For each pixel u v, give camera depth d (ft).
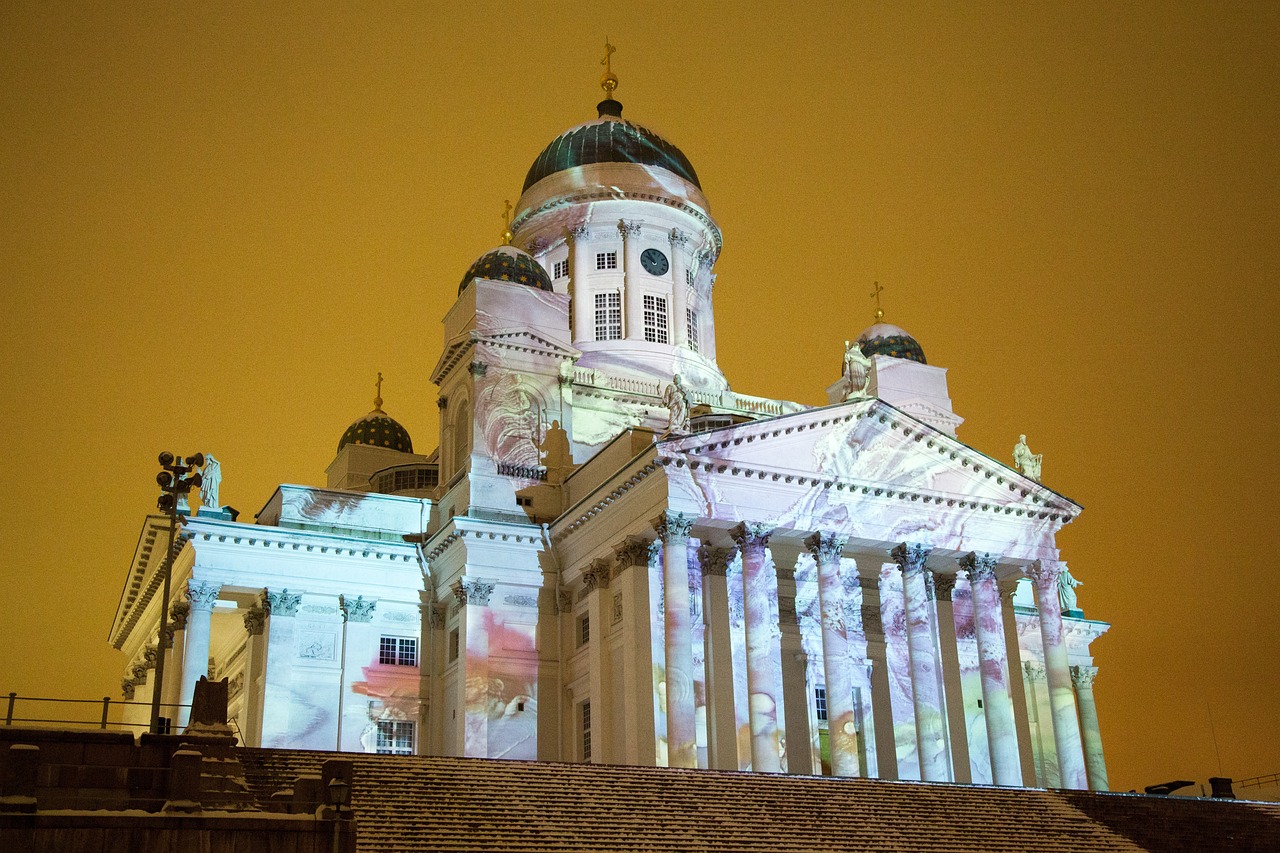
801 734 194.49
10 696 114.32
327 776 115.75
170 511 150.51
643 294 251.39
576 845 118.52
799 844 130.41
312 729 200.85
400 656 210.79
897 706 202.59
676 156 265.95
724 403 240.32
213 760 110.11
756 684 177.17
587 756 196.03
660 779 141.49
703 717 184.03
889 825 141.90
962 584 215.72
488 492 211.20
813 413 191.52
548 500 214.48
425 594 214.69
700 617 188.96
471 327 219.82
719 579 190.39
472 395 217.77
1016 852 141.59
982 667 199.62
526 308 223.51
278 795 108.37
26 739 108.58
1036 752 239.91
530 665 202.39
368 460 260.01
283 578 206.39
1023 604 249.96
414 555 214.90
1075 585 257.96
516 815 123.75
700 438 182.70
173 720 194.29
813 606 201.87
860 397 196.13
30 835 92.89
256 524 213.46
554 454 218.79
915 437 201.67
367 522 219.41
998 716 197.06
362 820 114.73
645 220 255.70
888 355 257.34
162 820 97.25
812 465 191.52
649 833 125.59
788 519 188.14
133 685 246.68
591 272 252.83
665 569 177.99
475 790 127.75
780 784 147.43
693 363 247.29
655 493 183.11
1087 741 245.04
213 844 98.07
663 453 180.24
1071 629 250.98
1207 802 169.58
